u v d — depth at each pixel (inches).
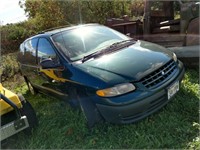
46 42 166.1
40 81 182.4
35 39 184.4
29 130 140.2
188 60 184.5
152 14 254.5
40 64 157.6
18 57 224.2
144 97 117.9
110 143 122.0
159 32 242.2
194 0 201.2
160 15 263.4
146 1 250.7
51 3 476.1
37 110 176.2
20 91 234.8
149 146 115.5
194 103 140.9
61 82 148.3
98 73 127.0
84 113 133.6
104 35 170.7
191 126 123.0
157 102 123.5
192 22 191.8
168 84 126.8
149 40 245.6
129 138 122.6
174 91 131.3
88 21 486.9
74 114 148.8
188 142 113.6
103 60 137.0
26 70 203.9
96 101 123.2
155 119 132.0
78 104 142.9
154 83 123.0
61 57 147.8
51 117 156.9
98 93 121.2
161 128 125.0
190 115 132.9
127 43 160.2
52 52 157.0
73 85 136.0
